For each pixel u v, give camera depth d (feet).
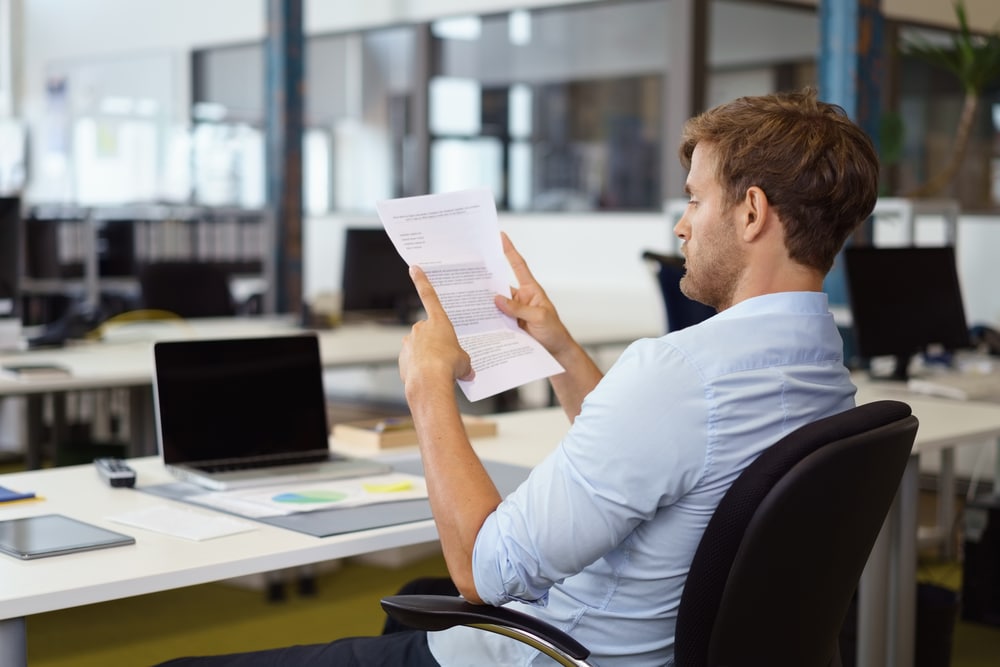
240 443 7.72
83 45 31.17
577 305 22.40
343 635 11.67
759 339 4.70
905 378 12.32
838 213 4.71
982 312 18.03
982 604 12.34
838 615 5.11
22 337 14.42
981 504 12.37
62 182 32.01
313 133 27.86
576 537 4.56
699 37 20.53
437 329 5.38
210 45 28.14
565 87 25.71
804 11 22.03
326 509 6.54
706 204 4.86
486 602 4.83
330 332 16.47
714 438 4.55
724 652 4.57
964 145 17.26
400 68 26.53
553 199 25.80
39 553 5.49
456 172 25.17
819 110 4.76
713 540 4.47
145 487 7.13
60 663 10.86
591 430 4.56
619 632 4.91
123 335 15.52
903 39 18.45
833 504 4.59
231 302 18.65
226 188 28.84
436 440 5.04
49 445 17.49
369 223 26.32
